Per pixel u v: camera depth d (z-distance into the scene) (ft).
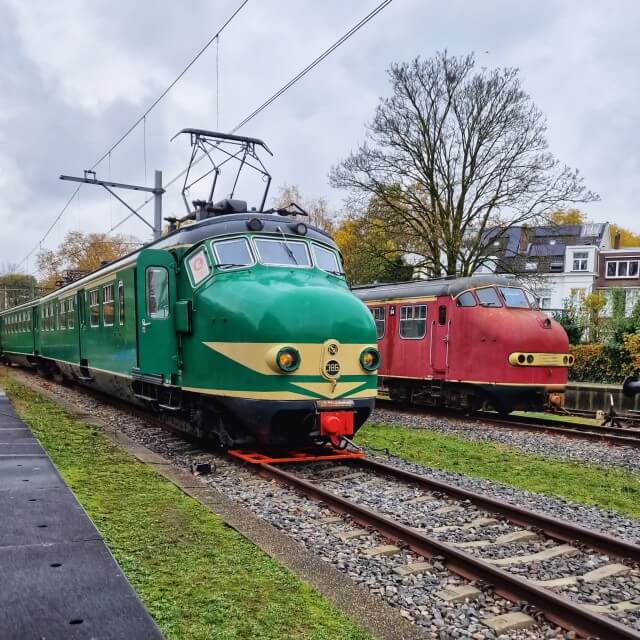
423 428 44.27
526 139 82.74
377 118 87.15
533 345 45.91
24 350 85.56
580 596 15.60
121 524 18.21
